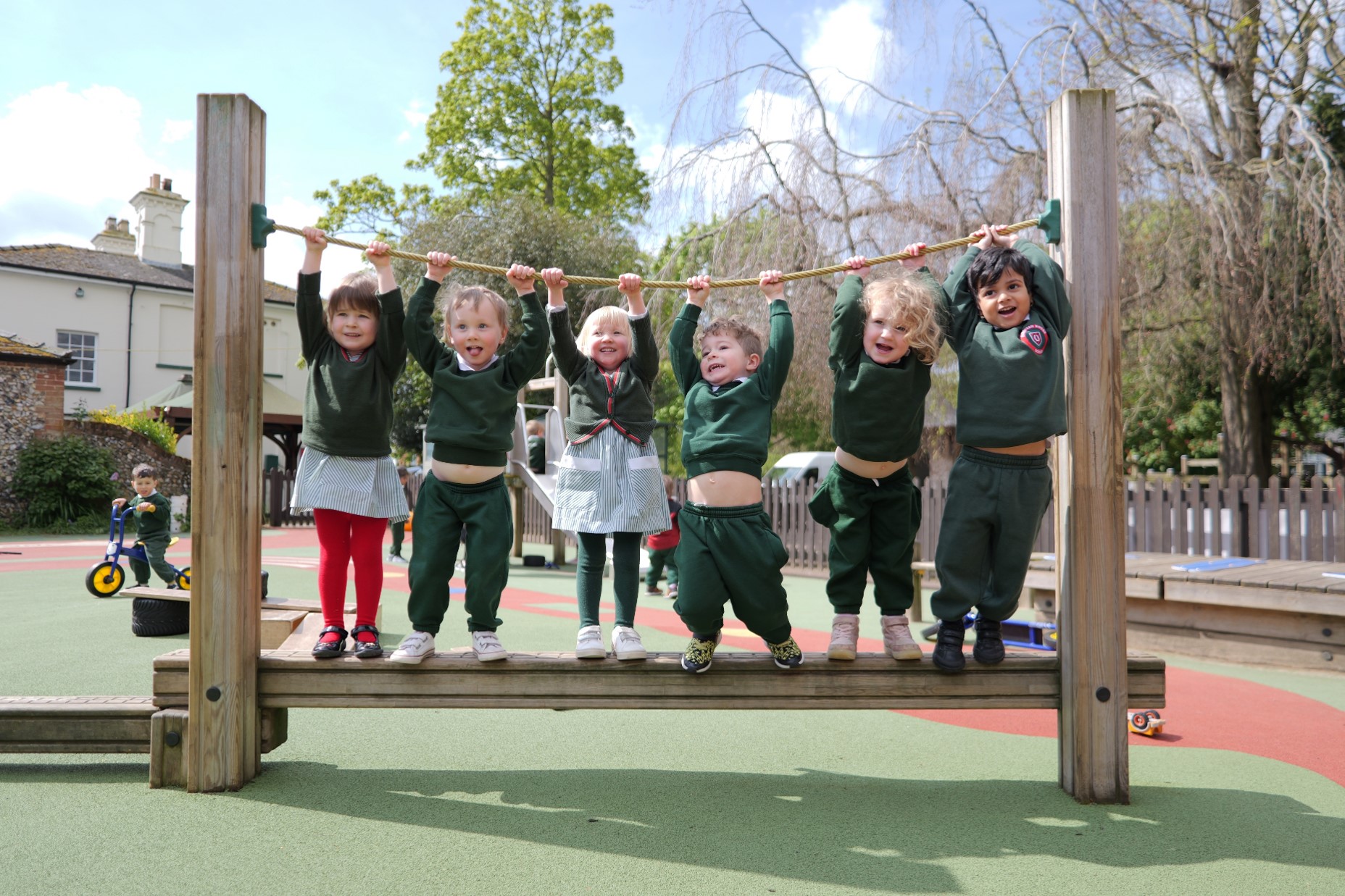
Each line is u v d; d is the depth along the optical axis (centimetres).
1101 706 297
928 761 343
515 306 1952
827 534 1166
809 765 336
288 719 371
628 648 304
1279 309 1123
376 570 322
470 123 2534
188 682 300
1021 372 282
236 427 298
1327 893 226
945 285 318
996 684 308
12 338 1944
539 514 1655
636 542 323
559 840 255
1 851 241
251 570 304
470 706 304
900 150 1109
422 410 2306
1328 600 521
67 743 312
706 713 415
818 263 1115
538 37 2544
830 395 1173
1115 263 303
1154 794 308
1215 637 581
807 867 238
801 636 672
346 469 315
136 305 2655
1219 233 1038
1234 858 248
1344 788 317
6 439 1822
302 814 273
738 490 297
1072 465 301
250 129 306
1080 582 299
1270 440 1295
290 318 3020
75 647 555
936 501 1065
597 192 2600
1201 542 878
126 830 258
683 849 250
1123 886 229
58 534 1769
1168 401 1398
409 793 295
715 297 1154
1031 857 248
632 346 343
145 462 2017
